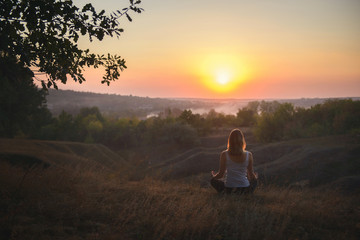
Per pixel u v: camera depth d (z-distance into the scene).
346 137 39.88
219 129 108.19
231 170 5.07
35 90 36.59
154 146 83.56
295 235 3.46
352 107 54.56
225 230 3.47
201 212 3.92
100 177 6.94
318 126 54.62
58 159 21.34
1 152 16.66
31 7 3.93
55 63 4.83
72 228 3.41
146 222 3.66
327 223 3.90
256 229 3.45
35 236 3.05
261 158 40.91
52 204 4.20
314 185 24.34
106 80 5.91
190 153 54.19
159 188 5.85
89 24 4.48
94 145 47.50
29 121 40.44
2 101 31.86
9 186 4.79
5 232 3.13
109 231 3.35
